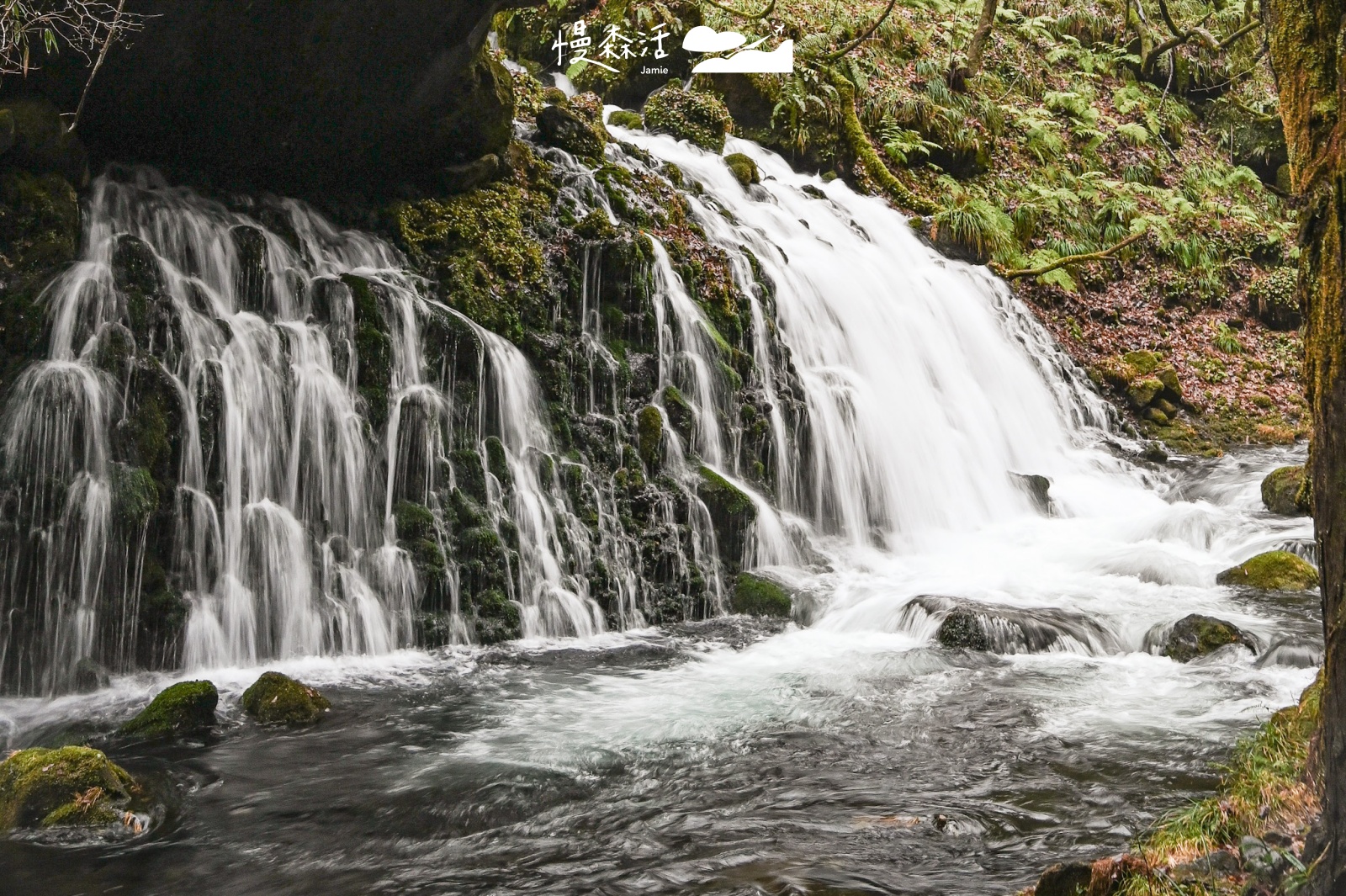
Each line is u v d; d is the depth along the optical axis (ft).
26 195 26.78
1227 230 76.18
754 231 46.85
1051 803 18.52
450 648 29.40
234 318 29.25
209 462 27.53
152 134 30.50
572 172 41.29
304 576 28.32
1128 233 71.00
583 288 37.47
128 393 26.45
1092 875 13.46
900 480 43.60
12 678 24.20
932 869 16.01
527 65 63.16
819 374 43.75
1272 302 72.33
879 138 66.69
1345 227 11.24
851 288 48.73
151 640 25.84
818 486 40.93
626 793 19.36
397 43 31.40
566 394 35.04
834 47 68.03
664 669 27.63
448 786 19.61
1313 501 11.72
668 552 33.88
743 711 24.08
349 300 31.07
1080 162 77.82
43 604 24.59
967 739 22.06
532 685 26.08
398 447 30.68
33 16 25.34
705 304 40.42
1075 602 33.27
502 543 31.14
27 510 24.63
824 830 17.58
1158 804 18.34
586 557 32.71
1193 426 60.54
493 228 36.65
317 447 29.43
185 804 18.84
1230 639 27.96
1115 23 91.81
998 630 29.07
